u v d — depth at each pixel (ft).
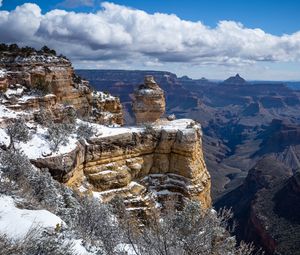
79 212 49.90
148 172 91.15
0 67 93.76
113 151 85.66
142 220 76.13
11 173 55.31
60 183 68.33
